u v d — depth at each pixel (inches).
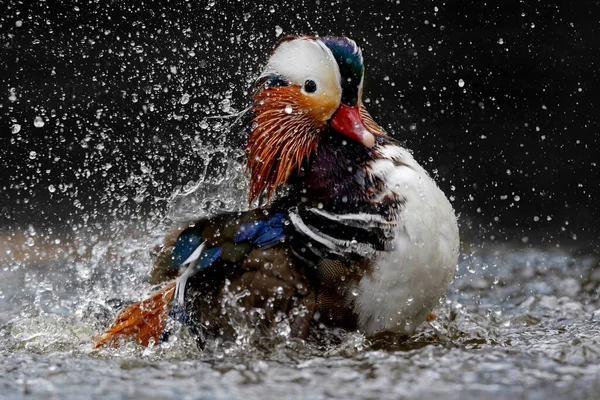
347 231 302.4
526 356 278.1
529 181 651.5
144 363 282.2
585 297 426.9
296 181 322.7
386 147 320.2
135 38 655.1
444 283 315.0
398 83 721.6
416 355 281.3
